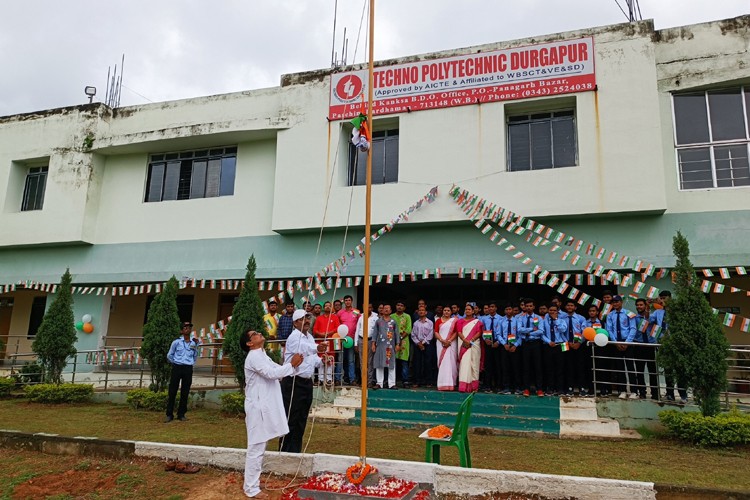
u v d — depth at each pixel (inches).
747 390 418.3
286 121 513.3
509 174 437.1
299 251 505.7
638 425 340.2
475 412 363.9
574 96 432.5
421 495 208.8
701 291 324.8
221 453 246.1
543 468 252.5
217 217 543.5
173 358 381.1
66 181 589.0
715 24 422.3
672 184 413.7
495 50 458.9
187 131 543.5
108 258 573.6
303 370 264.4
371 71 257.8
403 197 462.0
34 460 264.7
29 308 706.2
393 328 415.8
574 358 373.7
